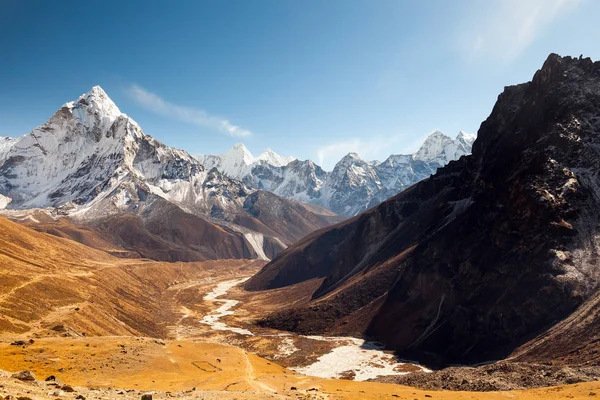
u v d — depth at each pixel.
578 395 45.19
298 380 59.50
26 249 172.38
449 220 158.25
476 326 104.38
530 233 107.69
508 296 101.12
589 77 136.25
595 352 70.81
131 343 67.00
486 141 174.25
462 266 119.62
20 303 100.44
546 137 126.06
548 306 92.56
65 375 50.22
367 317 139.12
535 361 77.88
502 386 61.00
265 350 122.81
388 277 155.25
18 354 55.41
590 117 125.94
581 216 104.62
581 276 93.00
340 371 99.25
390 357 109.12
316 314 152.88
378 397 47.97
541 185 112.25
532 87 151.88
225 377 55.34
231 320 175.00
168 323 165.88
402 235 185.62
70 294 127.12
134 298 181.38
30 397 24.64
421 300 129.25
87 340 66.38
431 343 110.44
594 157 115.88
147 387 48.09
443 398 48.16
